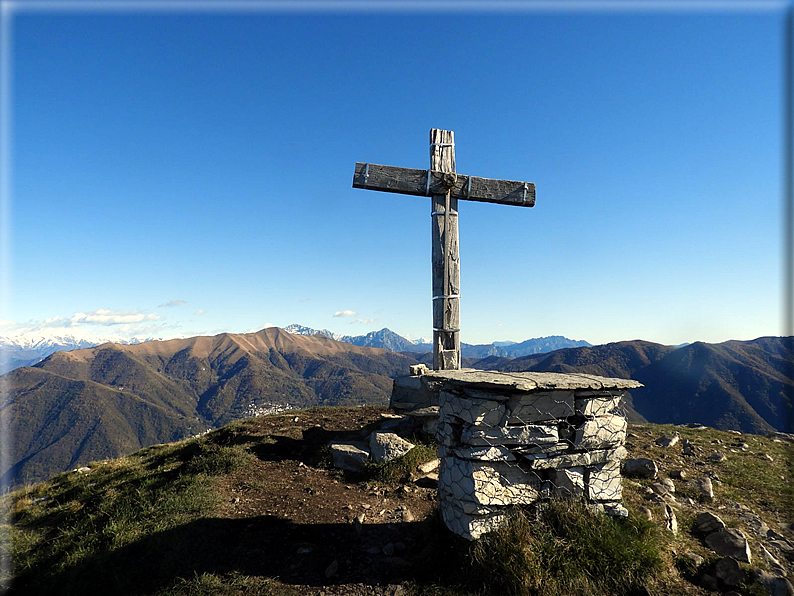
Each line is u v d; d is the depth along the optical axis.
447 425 5.45
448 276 8.20
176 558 5.39
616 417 5.31
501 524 4.88
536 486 5.11
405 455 8.27
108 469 10.90
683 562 4.84
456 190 8.41
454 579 4.68
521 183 8.72
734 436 11.48
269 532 6.12
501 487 4.93
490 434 4.91
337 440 9.88
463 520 4.92
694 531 5.70
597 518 4.94
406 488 7.58
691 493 7.10
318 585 4.90
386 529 6.21
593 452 5.21
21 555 6.21
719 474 8.25
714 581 4.57
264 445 10.07
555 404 5.11
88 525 6.63
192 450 10.46
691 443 10.17
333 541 5.90
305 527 6.31
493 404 4.96
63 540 6.34
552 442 5.00
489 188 8.56
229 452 9.05
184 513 6.41
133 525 6.11
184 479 7.77
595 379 5.26
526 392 4.99
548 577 4.34
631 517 5.16
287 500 7.24
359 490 7.68
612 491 5.24
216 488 7.52
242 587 4.86
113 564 5.32
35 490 10.59
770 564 5.00
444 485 5.43
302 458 9.41
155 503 6.87
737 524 6.04
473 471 4.88
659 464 8.67
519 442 4.95
